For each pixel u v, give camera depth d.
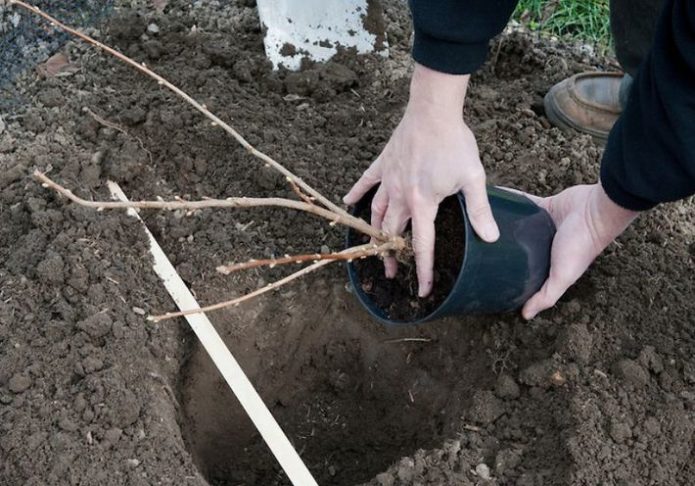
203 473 1.01
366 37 1.28
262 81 1.24
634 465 0.90
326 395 1.10
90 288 0.99
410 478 0.91
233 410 1.06
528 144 1.18
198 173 1.14
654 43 0.79
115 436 0.90
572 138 1.19
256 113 1.19
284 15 1.24
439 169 0.86
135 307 1.00
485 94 1.25
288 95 1.22
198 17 1.31
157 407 0.93
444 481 0.90
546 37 1.44
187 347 1.03
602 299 1.00
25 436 0.89
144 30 1.28
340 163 1.14
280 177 1.11
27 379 0.93
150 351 0.98
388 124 1.20
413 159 0.86
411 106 0.87
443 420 1.00
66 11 1.29
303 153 1.15
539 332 0.99
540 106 1.24
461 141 0.87
